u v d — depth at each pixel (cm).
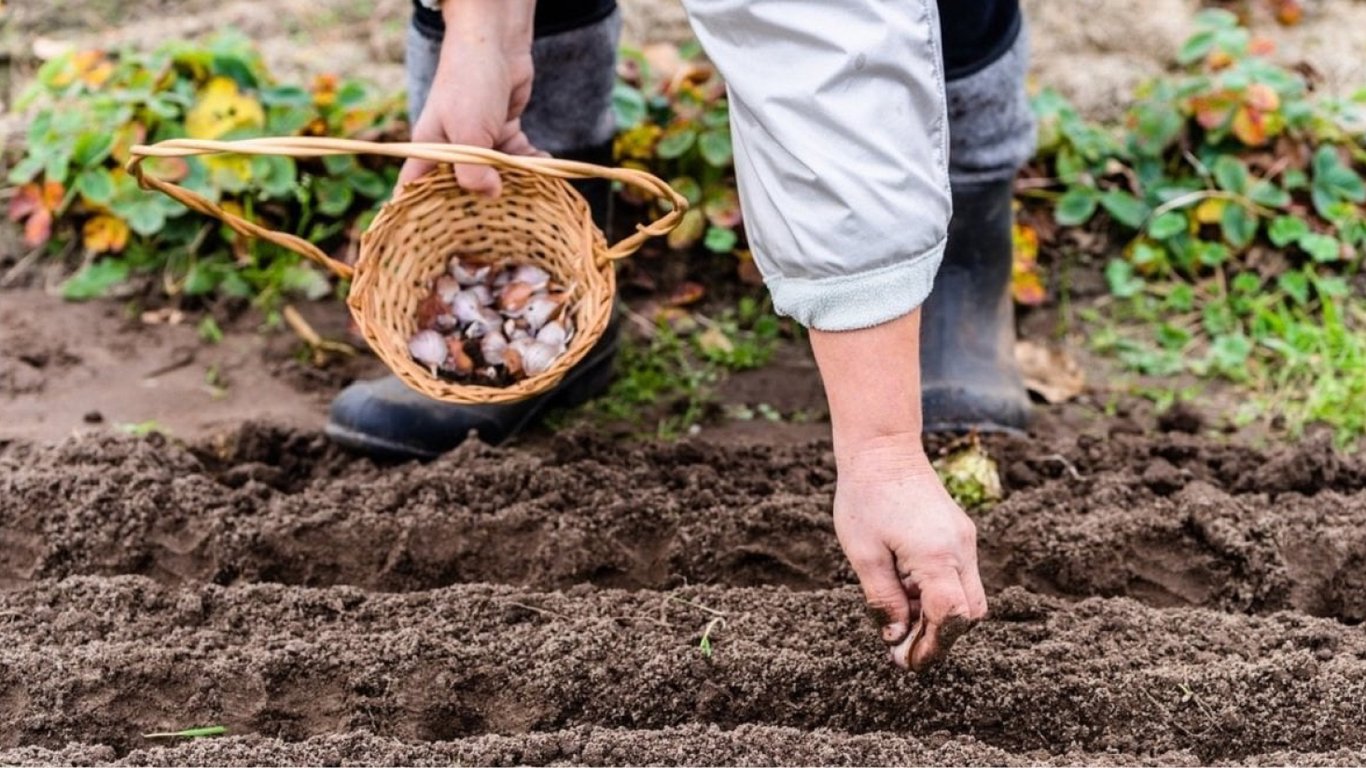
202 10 333
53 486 253
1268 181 294
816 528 249
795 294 206
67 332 288
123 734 227
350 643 232
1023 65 258
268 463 266
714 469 261
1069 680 227
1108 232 301
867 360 206
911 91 203
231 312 292
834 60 201
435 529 250
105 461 258
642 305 294
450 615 237
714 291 296
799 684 228
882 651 230
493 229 245
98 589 240
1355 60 322
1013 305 290
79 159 293
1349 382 273
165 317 292
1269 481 257
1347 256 291
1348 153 300
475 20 235
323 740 221
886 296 204
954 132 258
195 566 250
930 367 265
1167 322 291
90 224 295
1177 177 301
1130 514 250
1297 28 330
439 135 236
